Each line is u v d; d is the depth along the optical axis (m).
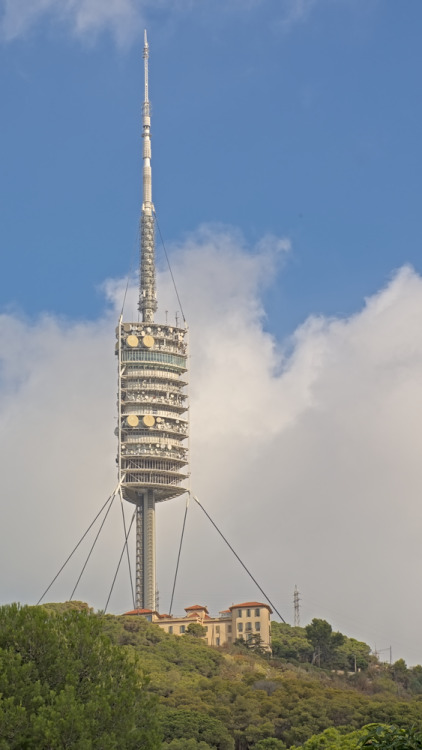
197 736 145.75
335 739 88.06
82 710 63.16
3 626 69.31
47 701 64.25
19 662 66.00
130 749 64.81
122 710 65.69
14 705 62.81
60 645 69.31
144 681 70.25
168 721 147.62
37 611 71.00
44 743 60.84
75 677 66.94
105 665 69.62
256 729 154.38
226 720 156.12
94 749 62.59
